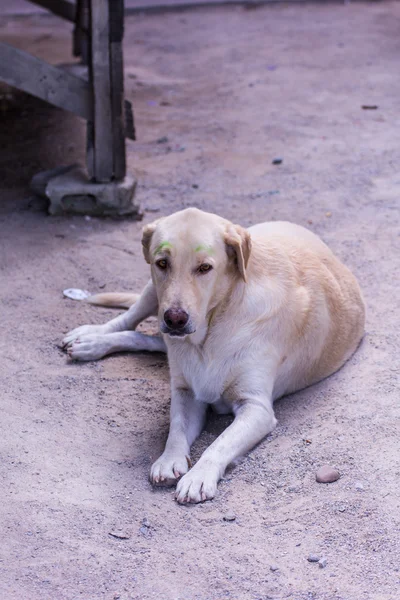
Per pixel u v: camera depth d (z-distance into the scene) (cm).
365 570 249
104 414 293
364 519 260
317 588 246
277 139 503
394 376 300
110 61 380
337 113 551
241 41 785
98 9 373
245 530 260
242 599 245
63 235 381
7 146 492
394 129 513
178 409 287
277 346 288
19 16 912
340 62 689
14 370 308
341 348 306
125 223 392
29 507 264
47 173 408
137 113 569
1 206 404
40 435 285
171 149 493
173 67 698
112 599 245
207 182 436
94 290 348
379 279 347
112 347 316
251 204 406
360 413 288
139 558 254
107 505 266
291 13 906
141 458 280
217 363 284
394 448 276
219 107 577
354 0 949
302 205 404
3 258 365
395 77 636
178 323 269
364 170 444
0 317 331
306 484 270
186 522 262
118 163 393
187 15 920
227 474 276
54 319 331
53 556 253
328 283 303
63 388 302
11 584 247
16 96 609
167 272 274
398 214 392
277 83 632
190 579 249
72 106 384
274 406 296
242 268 277
